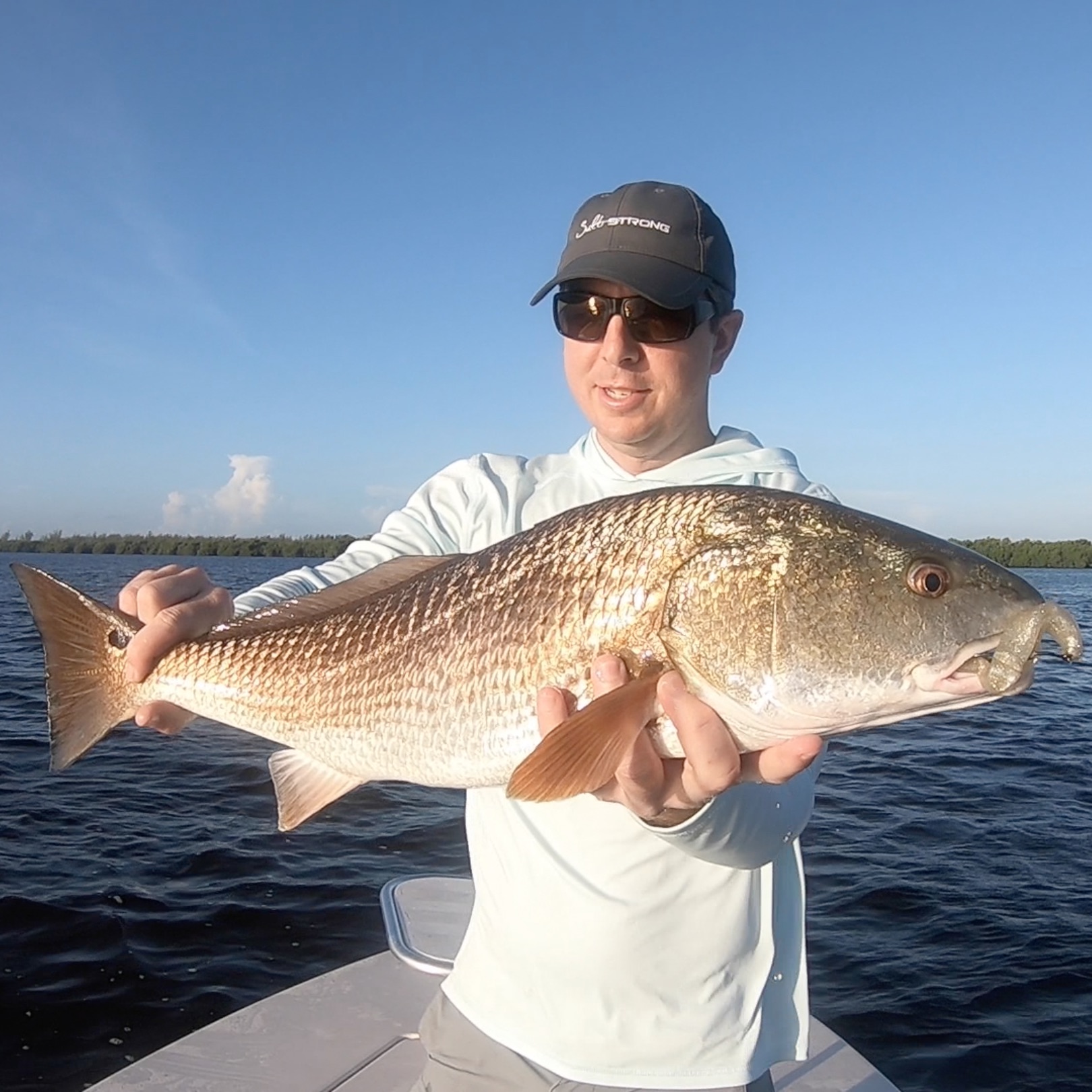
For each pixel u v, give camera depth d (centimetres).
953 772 343
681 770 69
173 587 92
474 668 79
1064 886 219
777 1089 101
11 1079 140
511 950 79
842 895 214
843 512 75
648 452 89
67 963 174
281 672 89
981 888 217
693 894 75
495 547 82
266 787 304
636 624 74
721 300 86
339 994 117
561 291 86
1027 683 69
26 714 430
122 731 392
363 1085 99
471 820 87
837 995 169
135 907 199
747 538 73
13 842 239
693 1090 73
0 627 916
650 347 83
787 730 73
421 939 128
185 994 165
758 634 72
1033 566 2627
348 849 240
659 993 74
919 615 71
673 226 82
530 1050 76
